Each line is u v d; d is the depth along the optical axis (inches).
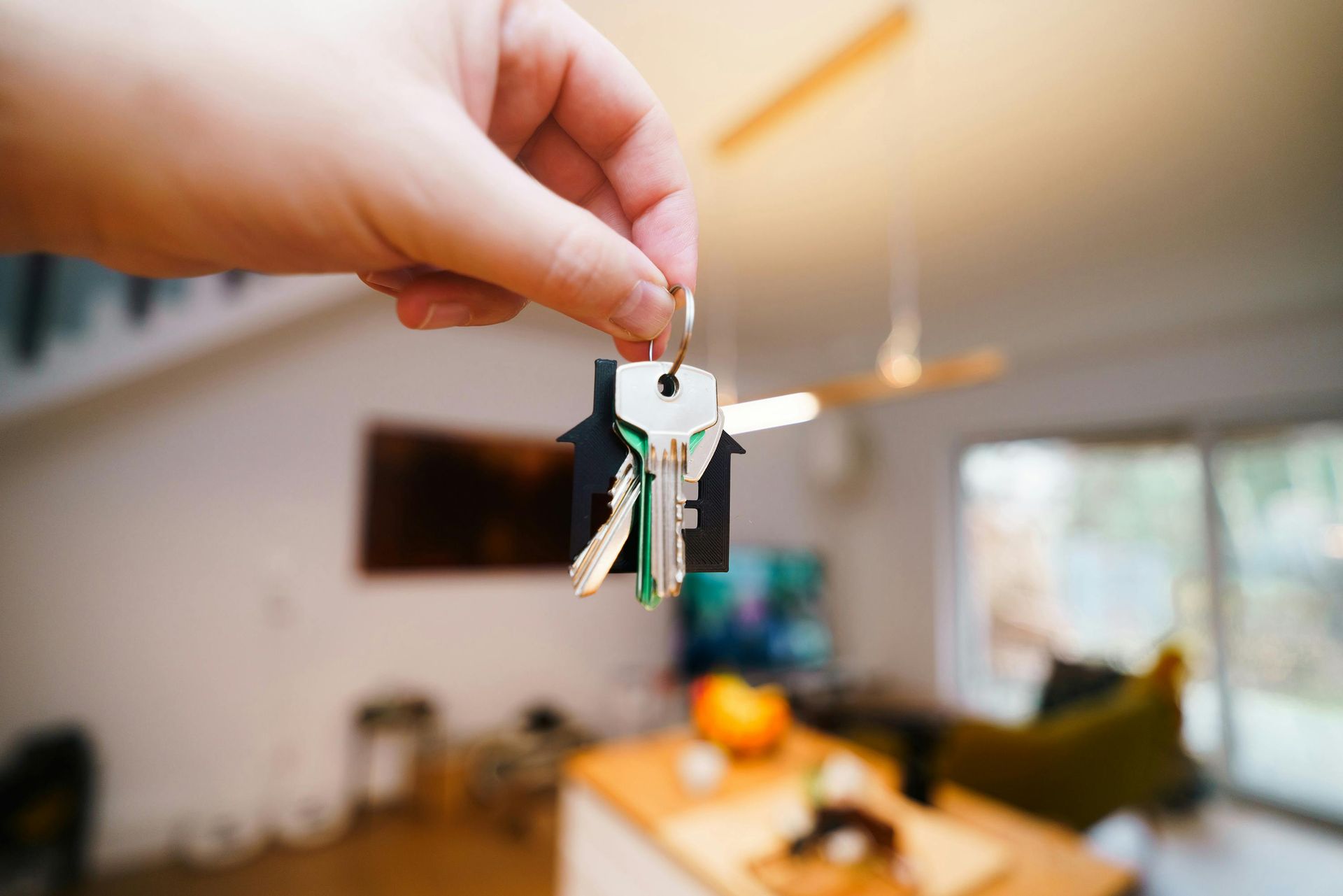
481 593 134.1
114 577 99.3
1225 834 116.6
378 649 122.6
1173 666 99.7
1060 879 47.1
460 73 11.4
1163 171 72.6
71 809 89.1
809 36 49.9
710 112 59.6
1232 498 130.1
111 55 9.6
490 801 121.3
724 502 12.1
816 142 67.3
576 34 12.6
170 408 104.5
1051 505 158.4
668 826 54.2
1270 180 73.9
